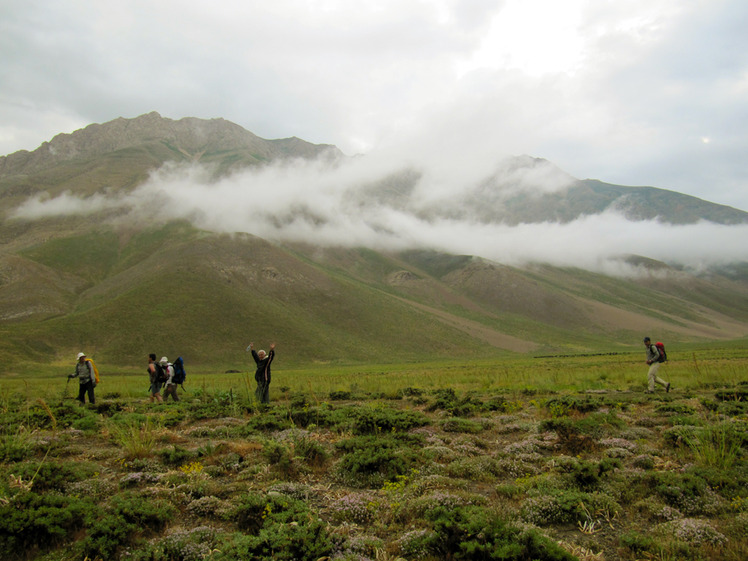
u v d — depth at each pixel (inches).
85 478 355.3
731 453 356.2
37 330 5147.6
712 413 545.3
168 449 420.8
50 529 251.1
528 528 242.7
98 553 239.9
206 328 5900.6
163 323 5767.7
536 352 7209.6
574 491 304.3
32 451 429.7
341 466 375.6
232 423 594.9
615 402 664.4
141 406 773.9
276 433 508.7
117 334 5403.5
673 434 425.7
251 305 6781.5
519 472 364.5
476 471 362.3
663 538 247.3
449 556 237.1
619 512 285.9
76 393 1167.6
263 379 762.2
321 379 1562.5
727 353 2957.7
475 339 7637.8
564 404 625.6
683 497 294.2
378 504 299.4
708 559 226.1
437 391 915.4
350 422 546.9
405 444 443.2
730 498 299.4
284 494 309.1
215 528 276.2
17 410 685.3
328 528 259.0
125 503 278.7
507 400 759.1
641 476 330.3
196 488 326.6
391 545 249.6
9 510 259.6
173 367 861.2
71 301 7012.8
